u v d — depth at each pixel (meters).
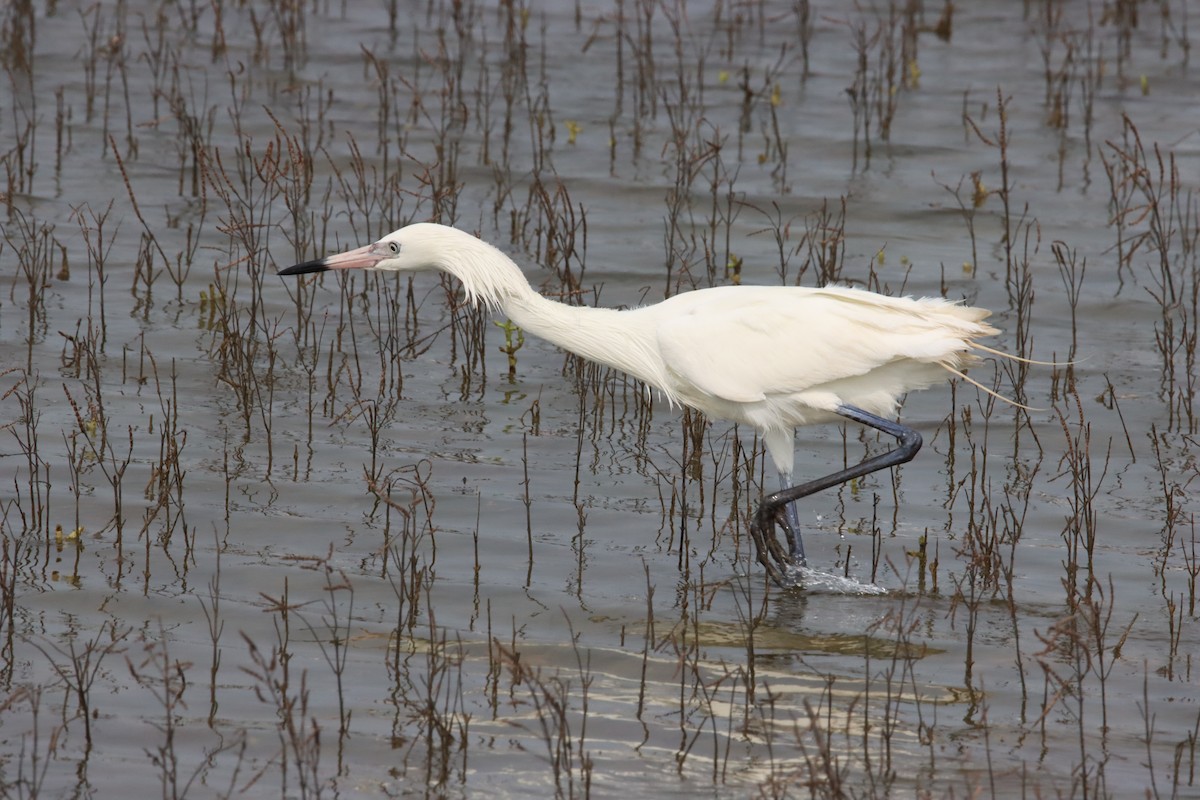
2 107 22.08
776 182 20.73
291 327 15.84
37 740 8.39
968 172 21.33
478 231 16.44
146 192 19.42
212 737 8.52
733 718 8.95
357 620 10.10
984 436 13.88
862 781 8.24
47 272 16.75
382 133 21.72
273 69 24.64
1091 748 8.63
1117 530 11.91
